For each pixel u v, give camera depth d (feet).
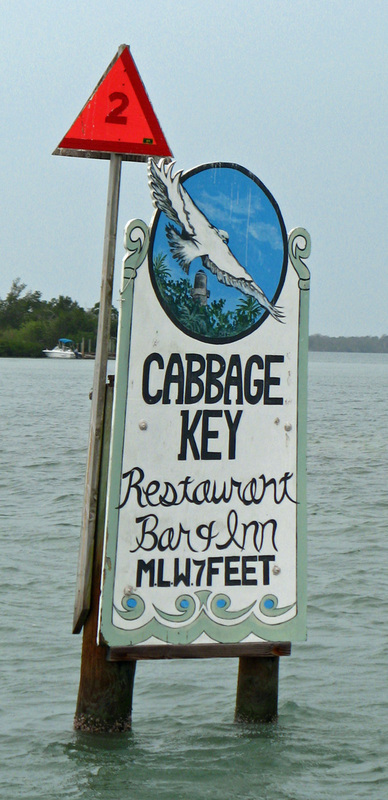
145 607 19.53
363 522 50.62
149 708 24.00
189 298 19.70
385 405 164.66
